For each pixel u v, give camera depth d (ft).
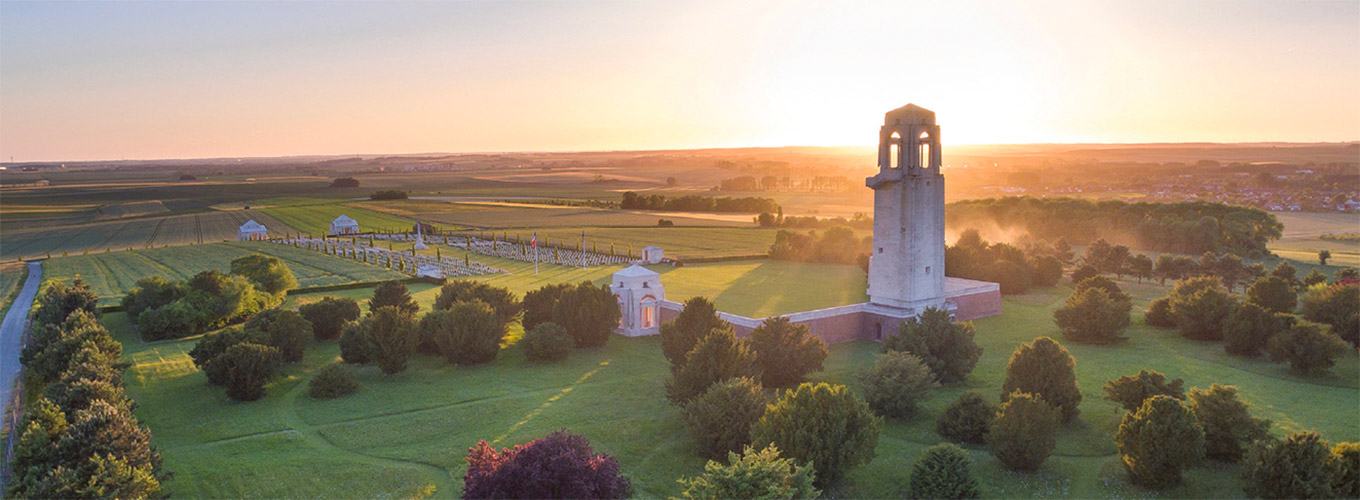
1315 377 267.18
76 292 387.14
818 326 326.24
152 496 183.62
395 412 245.86
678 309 341.82
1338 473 168.66
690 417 209.36
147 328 350.84
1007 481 190.80
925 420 231.71
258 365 258.98
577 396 257.55
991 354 307.58
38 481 168.86
